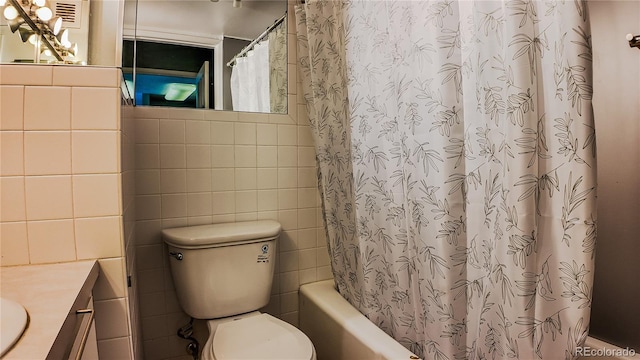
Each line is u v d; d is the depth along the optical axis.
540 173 0.72
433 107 0.89
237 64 1.47
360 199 1.22
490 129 0.80
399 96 0.99
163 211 1.34
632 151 1.04
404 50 0.97
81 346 0.65
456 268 0.88
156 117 1.32
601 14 1.09
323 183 1.45
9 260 0.80
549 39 0.70
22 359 0.43
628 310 1.04
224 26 1.46
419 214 0.95
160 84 1.34
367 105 1.16
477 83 0.82
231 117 1.45
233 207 1.46
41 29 1.02
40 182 0.81
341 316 1.26
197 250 1.21
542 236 0.72
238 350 0.99
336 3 1.33
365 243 1.21
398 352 1.01
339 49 1.32
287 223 1.57
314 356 0.99
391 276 1.13
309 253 1.62
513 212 0.73
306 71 1.54
